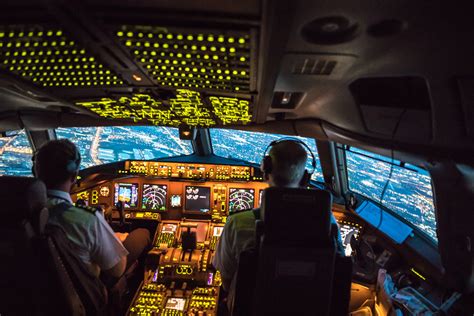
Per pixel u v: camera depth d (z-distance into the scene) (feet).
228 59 4.75
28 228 5.65
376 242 12.26
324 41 4.02
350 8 3.27
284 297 5.65
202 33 3.93
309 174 6.72
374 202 12.84
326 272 5.45
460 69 4.30
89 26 3.80
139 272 13.16
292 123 10.14
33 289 6.18
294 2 2.98
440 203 7.75
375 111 6.55
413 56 4.25
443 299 9.32
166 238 13.56
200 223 14.02
